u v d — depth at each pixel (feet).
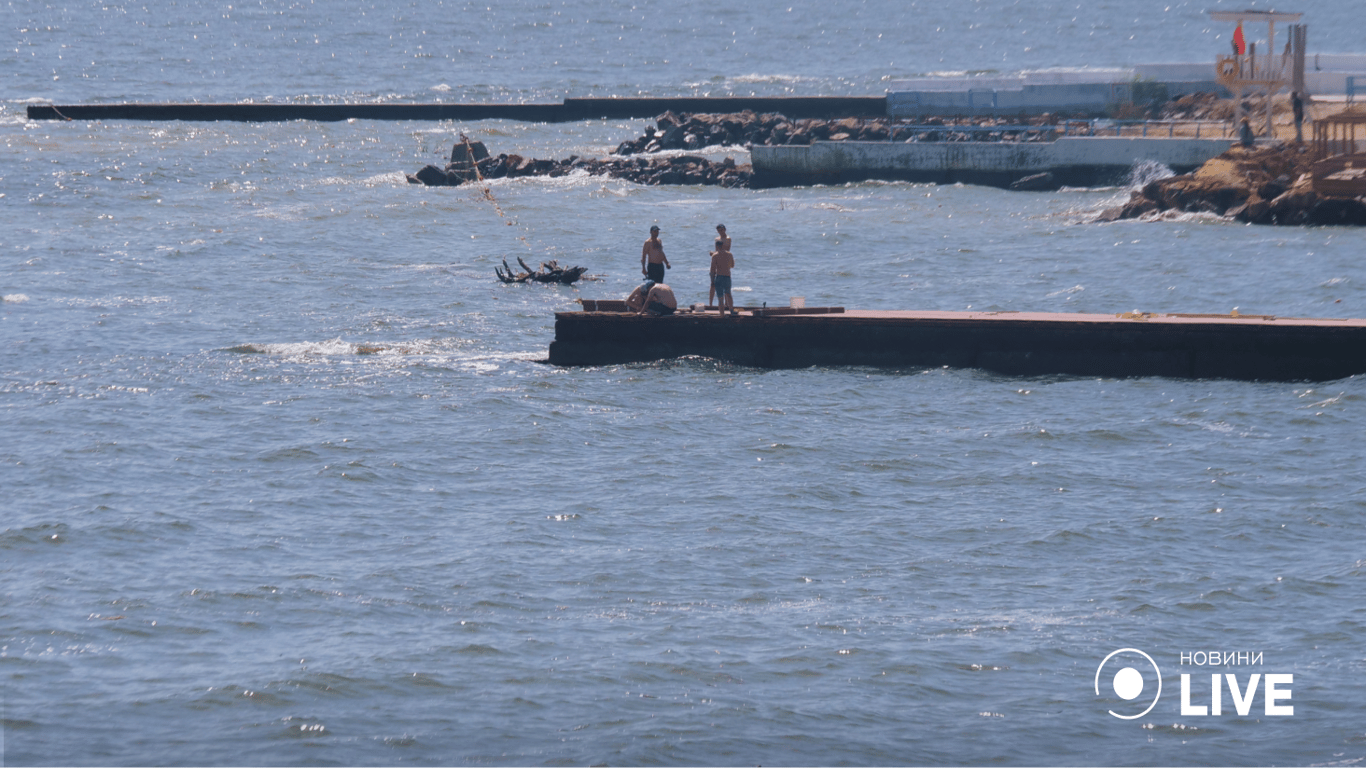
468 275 570.87
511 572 238.07
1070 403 352.28
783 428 333.62
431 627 214.69
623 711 187.32
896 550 249.75
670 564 242.99
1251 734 179.73
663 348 404.36
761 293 526.98
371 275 571.28
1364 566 234.99
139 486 289.94
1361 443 308.81
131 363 409.28
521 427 336.08
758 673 198.80
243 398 366.63
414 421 342.85
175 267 590.55
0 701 189.37
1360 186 646.33
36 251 626.23
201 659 203.51
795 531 260.21
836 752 176.55
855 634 211.82
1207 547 247.70
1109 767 172.35
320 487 289.53
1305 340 361.51
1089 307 488.44
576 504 277.64
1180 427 326.85
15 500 279.28
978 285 536.01
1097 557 244.42
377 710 187.83
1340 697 188.96
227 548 251.19
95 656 204.13
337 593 228.63
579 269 552.41
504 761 174.40
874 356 394.93
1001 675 197.98
